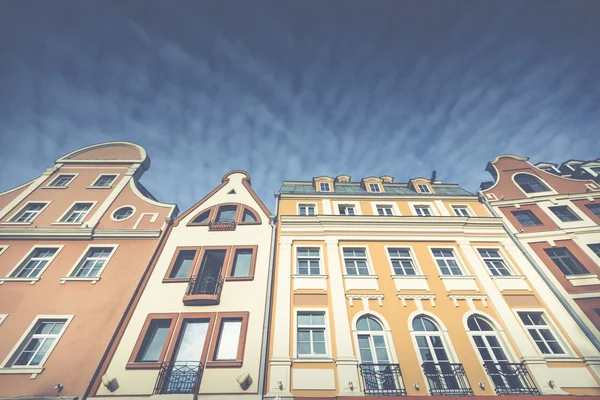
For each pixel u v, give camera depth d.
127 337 10.81
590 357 10.12
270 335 10.84
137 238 14.38
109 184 17.38
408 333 10.98
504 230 15.45
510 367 10.16
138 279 12.58
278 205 16.97
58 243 14.02
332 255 13.88
